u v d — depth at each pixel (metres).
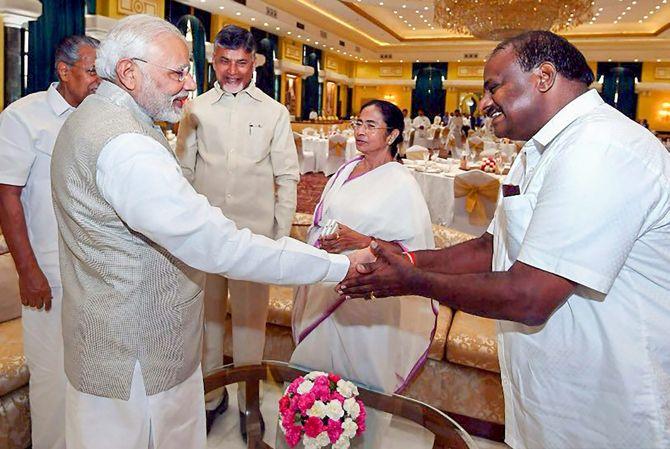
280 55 18.36
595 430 1.26
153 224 1.24
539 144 1.31
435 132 14.15
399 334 2.29
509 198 1.30
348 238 2.01
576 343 1.26
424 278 1.27
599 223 1.10
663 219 1.17
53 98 2.00
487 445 2.64
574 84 1.24
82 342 1.37
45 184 2.00
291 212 2.50
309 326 2.26
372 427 1.92
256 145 2.39
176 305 1.41
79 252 1.35
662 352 1.21
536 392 1.33
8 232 1.94
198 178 2.44
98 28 10.12
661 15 15.73
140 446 1.39
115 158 1.24
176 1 12.70
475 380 2.69
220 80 2.39
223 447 1.95
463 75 23.95
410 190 2.14
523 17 8.15
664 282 1.21
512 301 1.16
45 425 2.12
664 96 21.58
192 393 1.53
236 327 2.58
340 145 10.65
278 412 2.05
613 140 1.12
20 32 8.25
